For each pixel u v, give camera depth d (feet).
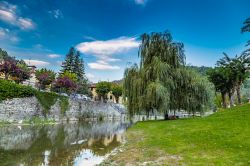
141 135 72.59
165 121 105.40
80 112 189.26
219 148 42.47
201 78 112.98
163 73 103.14
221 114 89.97
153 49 111.86
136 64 111.86
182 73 109.91
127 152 49.11
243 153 37.50
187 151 42.70
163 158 39.68
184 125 79.97
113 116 244.22
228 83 202.49
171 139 56.85
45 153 56.95
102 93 312.29
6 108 125.80
